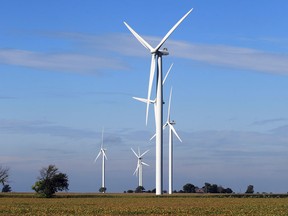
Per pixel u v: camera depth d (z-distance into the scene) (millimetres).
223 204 93500
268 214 70500
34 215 68500
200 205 90125
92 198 124500
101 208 81375
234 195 133875
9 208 80688
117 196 134875
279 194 137250
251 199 115750
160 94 119938
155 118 121500
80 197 131625
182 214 70750
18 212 74000
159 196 124625
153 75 119000
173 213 72875
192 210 77375
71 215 68688
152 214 70750
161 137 121250
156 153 121750
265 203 96938
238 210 77500
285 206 87188
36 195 131000
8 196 133000
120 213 72438
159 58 119438
